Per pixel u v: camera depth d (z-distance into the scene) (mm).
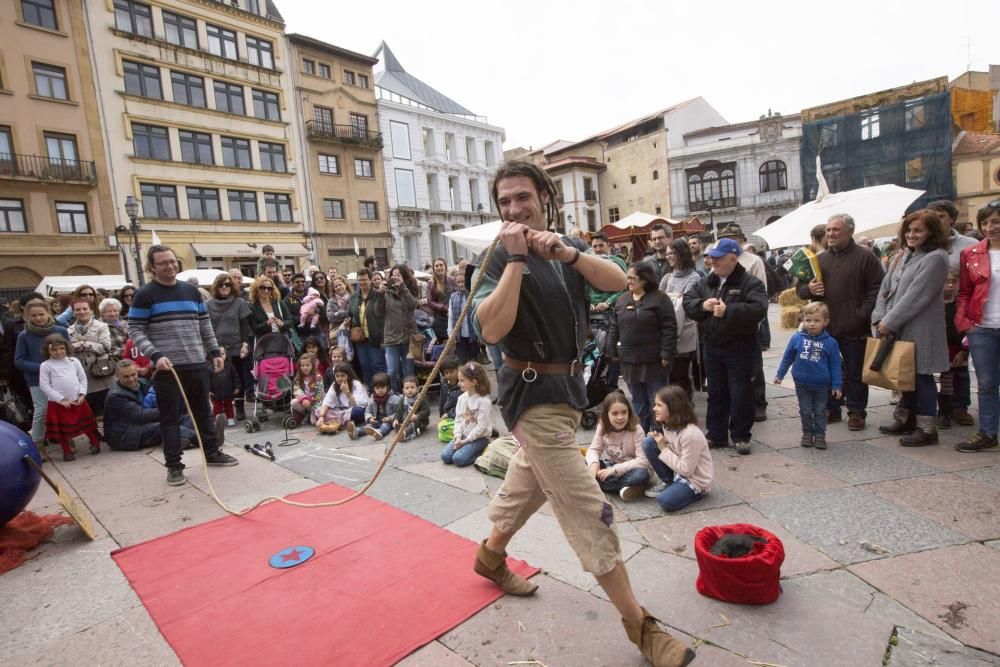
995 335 4008
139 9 23672
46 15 21281
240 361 7605
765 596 2432
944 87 30938
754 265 5750
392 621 2459
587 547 2051
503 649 2240
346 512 3736
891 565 2703
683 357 5332
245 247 26812
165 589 2891
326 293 9594
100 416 6645
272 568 3027
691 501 3535
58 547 3525
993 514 3123
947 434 4562
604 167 44906
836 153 34188
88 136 22156
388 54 40062
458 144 37812
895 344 4258
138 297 4488
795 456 4270
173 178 24531
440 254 36750
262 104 27922
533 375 2041
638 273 4582
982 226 4086
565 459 2059
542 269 2045
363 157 32219
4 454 3449
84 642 2492
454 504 3781
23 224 20906
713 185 40000
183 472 4836
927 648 2133
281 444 5699
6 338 6871
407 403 5816
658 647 2027
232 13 26594
